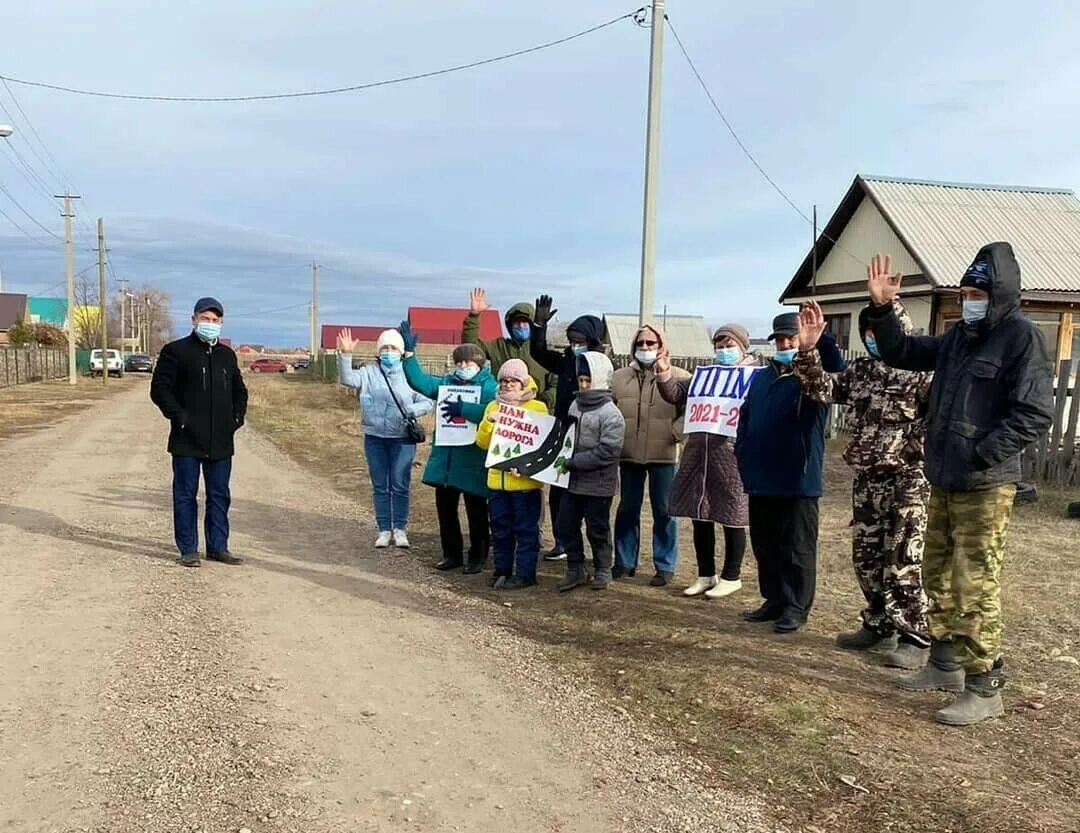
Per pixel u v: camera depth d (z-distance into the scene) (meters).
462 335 8.00
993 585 4.03
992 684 4.08
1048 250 20.55
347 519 9.39
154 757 3.66
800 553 5.32
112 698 4.27
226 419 7.05
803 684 4.46
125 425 20.67
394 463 7.93
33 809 3.21
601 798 3.42
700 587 6.33
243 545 7.93
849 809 3.32
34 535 7.95
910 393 4.72
